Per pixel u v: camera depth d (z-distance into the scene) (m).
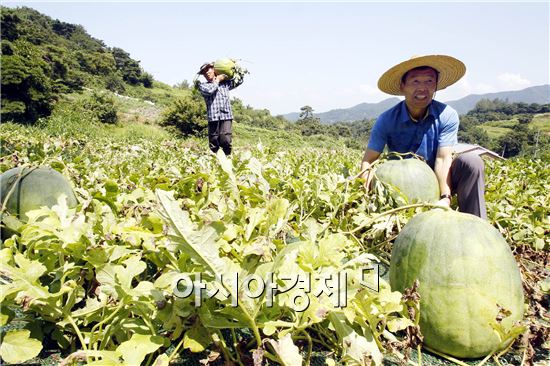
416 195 3.27
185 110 48.38
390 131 3.87
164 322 1.54
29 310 1.72
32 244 1.85
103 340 1.53
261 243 1.79
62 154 5.26
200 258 1.44
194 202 2.64
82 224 1.83
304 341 1.81
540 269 2.93
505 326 1.73
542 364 1.76
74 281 1.68
